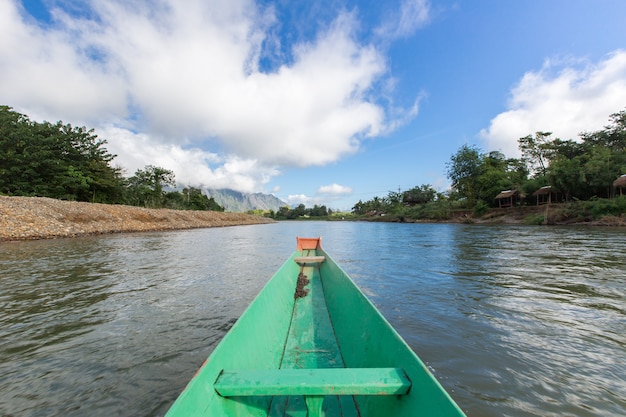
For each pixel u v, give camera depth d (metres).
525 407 2.67
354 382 1.91
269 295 4.09
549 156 38.38
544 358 3.55
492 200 38.62
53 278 8.13
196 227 36.09
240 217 63.84
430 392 1.67
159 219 31.55
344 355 3.24
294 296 5.48
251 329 2.96
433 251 13.33
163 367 3.53
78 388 3.12
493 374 3.21
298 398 2.37
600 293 6.16
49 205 20.42
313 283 6.49
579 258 10.00
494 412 2.61
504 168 43.84
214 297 6.43
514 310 5.23
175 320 5.05
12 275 8.44
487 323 4.64
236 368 2.33
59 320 5.06
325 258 7.74
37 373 3.41
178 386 3.15
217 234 27.45
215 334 4.47
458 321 4.73
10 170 24.50
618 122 32.81
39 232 17.42
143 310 5.56
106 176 31.84
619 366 3.37
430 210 48.97
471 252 12.20
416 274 8.40
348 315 3.81
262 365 2.78
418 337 4.13
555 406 2.69
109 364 3.60
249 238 23.69
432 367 3.35
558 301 5.68
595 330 4.35
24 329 4.66
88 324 4.88
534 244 13.77
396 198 76.69
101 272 8.98
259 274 8.93
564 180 28.03
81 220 21.67
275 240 21.81
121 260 11.20
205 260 11.65
